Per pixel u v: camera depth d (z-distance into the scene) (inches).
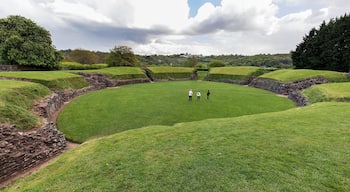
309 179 246.5
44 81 1093.1
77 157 372.5
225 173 269.4
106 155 357.7
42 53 1833.2
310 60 2240.4
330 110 587.5
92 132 649.0
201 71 3191.4
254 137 385.7
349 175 251.9
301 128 425.1
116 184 265.6
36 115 633.6
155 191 245.0
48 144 501.7
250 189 234.2
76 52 4030.5
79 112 856.9
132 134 465.7
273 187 235.1
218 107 971.3
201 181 256.4
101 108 921.5
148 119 767.7
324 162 283.7
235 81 2367.1
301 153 312.3
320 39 2204.7
